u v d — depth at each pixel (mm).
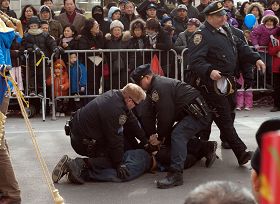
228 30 5801
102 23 9656
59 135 7543
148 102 5535
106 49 8914
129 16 9992
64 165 5383
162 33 8891
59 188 5293
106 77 8992
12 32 4430
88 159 5465
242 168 5902
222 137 6664
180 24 9648
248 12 10047
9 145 6957
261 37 9227
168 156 5715
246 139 7172
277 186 957
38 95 8719
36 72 8703
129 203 4867
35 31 8695
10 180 4426
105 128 5262
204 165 6031
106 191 5195
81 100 9016
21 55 8586
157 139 5633
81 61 8898
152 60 8922
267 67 9305
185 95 5457
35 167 5996
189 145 5965
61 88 8773
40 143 7078
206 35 5648
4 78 4285
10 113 9211
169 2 11359
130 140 5766
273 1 10250
